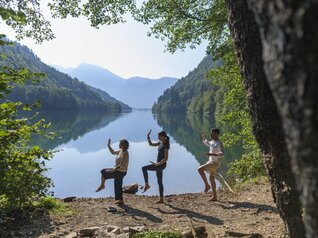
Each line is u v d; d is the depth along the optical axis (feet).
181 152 86.17
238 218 22.26
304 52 3.07
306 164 3.34
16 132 18.53
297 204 8.47
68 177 57.41
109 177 27.58
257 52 8.28
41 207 24.75
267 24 3.64
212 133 27.71
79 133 158.20
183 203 27.99
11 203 20.83
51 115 354.54
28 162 19.86
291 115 3.46
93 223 22.06
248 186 32.78
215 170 28.04
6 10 11.67
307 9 2.94
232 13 8.77
